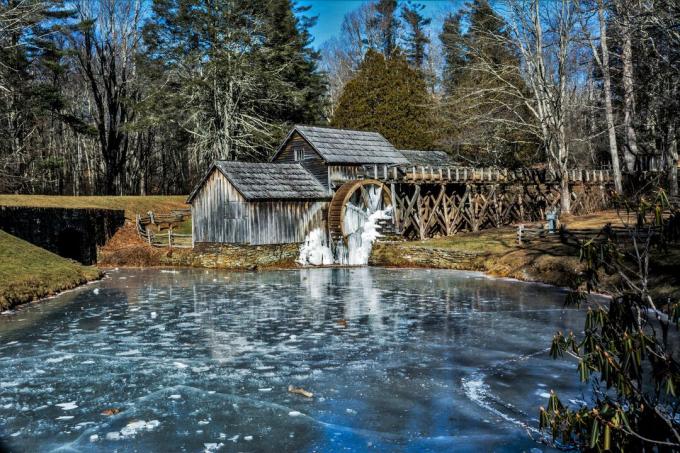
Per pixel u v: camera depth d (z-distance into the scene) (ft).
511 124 129.59
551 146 122.72
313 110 174.70
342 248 102.06
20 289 64.13
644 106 99.25
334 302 60.90
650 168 116.98
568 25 105.60
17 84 134.31
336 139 115.03
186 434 26.66
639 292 19.07
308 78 176.45
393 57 168.86
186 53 154.40
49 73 161.38
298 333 46.37
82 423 28.12
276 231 100.99
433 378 34.24
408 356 39.06
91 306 60.70
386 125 159.33
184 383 33.94
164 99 150.51
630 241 65.00
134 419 28.53
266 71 154.61
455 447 24.82
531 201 125.39
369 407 29.71
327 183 108.17
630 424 17.85
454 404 29.91
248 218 97.96
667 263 56.49
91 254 110.52
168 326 49.85
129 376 35.45
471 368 36.09
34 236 97.04
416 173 104.42
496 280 74.49
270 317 53.26
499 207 118.93
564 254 73.92
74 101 192.54
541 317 50.70
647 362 35.40
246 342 43.60
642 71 89.25
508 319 50.19
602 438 17.52
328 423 27.73
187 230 134.72
